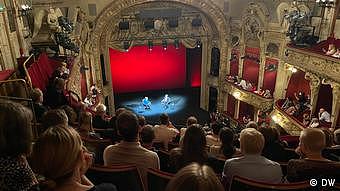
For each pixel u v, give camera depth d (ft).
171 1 72.43
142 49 89.35
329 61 42.45
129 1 70.03
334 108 42.70
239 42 76.69
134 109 84.38
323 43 46.21
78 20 61.41
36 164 5.90
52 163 5.79
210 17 77.61
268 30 65.98
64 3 60.34
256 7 67.92
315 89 46.98
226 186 12.53
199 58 92.53
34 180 6.75
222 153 16.60
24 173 6.63
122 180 10.81
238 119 79.15
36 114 21.57
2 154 6.50
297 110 53.36
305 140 12.21
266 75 69.21
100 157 16.93
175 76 95.61
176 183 4.23
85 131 19.19
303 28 52.80
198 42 83.20
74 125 20.54
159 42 79.97
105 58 76.89
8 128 6.38
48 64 37.50
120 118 12.76
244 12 72.18
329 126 43.83
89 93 64.90
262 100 68.08
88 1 66.80
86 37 65.26
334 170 11.69
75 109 29.43
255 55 72.84
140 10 74.54
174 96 93.20
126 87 92.63
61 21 44.57
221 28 78.74
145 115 81.35
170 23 78.23
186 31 80.84
